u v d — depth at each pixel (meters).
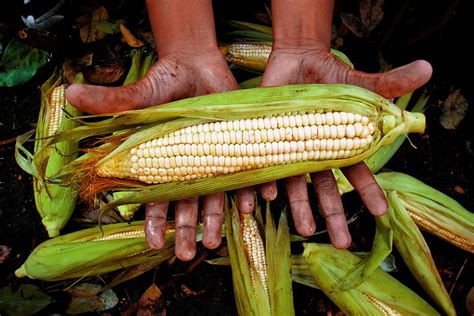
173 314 0.49
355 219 0.53
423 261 0.45
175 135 0.35
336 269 0.44
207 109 0.34
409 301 0.45
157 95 0.39
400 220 0.44
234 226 0.44
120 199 0.37
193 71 0.41
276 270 0.44
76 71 0.55
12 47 0.54
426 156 0.55
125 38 0.56
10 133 0.55
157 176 0.36
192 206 0.40
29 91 0.56
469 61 0.57
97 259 0.45
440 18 0.52
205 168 0.36
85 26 0.56
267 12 0.59
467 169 0.54
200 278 0.50
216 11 0.59
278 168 0.36
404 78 0.35
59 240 0.46
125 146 0.35
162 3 0.41
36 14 0.57
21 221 0.52
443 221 0.48
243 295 0.44
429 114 0.56
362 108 0.34
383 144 0.36
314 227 0.40
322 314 0.49
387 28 0.56
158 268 0.50
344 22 0.55
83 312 0.48
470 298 0.49
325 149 0.35
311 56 0.41
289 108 0.34
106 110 0.34
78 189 0.38
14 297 0.47
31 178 0.53
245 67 0.54
